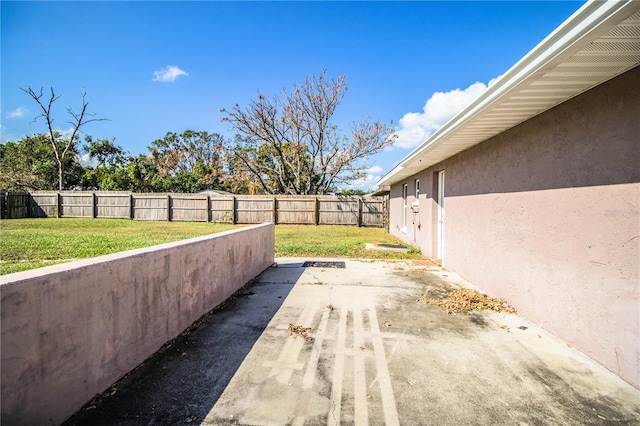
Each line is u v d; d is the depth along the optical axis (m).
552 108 3.49
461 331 3.59
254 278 6.02
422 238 8.98
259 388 2.44
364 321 3.89
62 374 1.98
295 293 5.07
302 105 23.62
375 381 2.57
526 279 4.00
